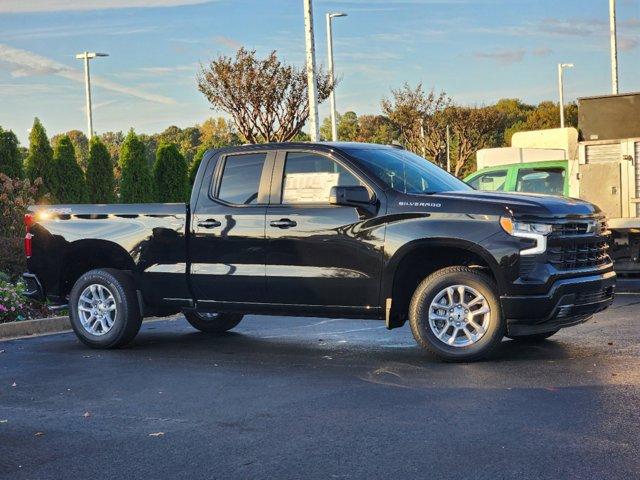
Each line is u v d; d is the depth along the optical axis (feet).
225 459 18.20
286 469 17.40
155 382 26.04
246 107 86.63
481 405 21.77
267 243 29.63
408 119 157.48
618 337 31.04
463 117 176.14
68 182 74.69
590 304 27.84
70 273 34.53
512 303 26.66
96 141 81.20
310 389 24.40
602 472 16.49
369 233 28.12
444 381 24.73
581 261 27.68
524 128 250.16
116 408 22.91
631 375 24.58
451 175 31.78
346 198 27.53
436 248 28.02
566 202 28.04
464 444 18.54
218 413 22.04
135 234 32.17
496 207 26.94
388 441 19.01
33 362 30.09
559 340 30.83
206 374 27.04
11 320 38.83
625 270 45.80
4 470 17.92
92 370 28.30
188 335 35.73
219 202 30.83
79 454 18.89
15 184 58.39
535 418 20.35
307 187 29.53
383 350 30.42
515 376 25.00
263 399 23.39
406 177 29.32
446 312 27.68
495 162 55.98
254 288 29.94
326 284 28.73
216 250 30.58
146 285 31.96
